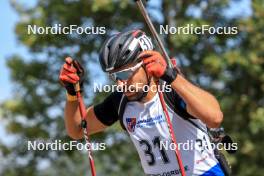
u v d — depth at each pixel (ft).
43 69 139.64
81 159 143.95
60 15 127.03
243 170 139.74
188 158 43.24
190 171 43.37
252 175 139.54
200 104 40.63
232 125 139.13
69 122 47.73
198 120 43.14
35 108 140.46
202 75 133.28
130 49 42.42
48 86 141.38
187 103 41.01
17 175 145.69
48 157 143.95
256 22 130.82
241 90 137.39
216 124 41.27
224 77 131.95
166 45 123.65
